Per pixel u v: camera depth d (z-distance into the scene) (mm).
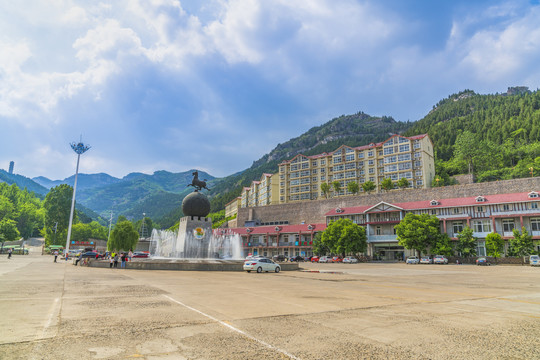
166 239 51031
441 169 112875
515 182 68250
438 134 151500
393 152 106750
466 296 14922
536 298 14352
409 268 43969
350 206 89125
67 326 8469
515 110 153875
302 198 125000
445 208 67625
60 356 6129
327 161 122250
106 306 11438
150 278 23281
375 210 75188
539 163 95250
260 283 20812
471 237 60875
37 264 41969
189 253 41625
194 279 23047
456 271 37156
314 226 84062
